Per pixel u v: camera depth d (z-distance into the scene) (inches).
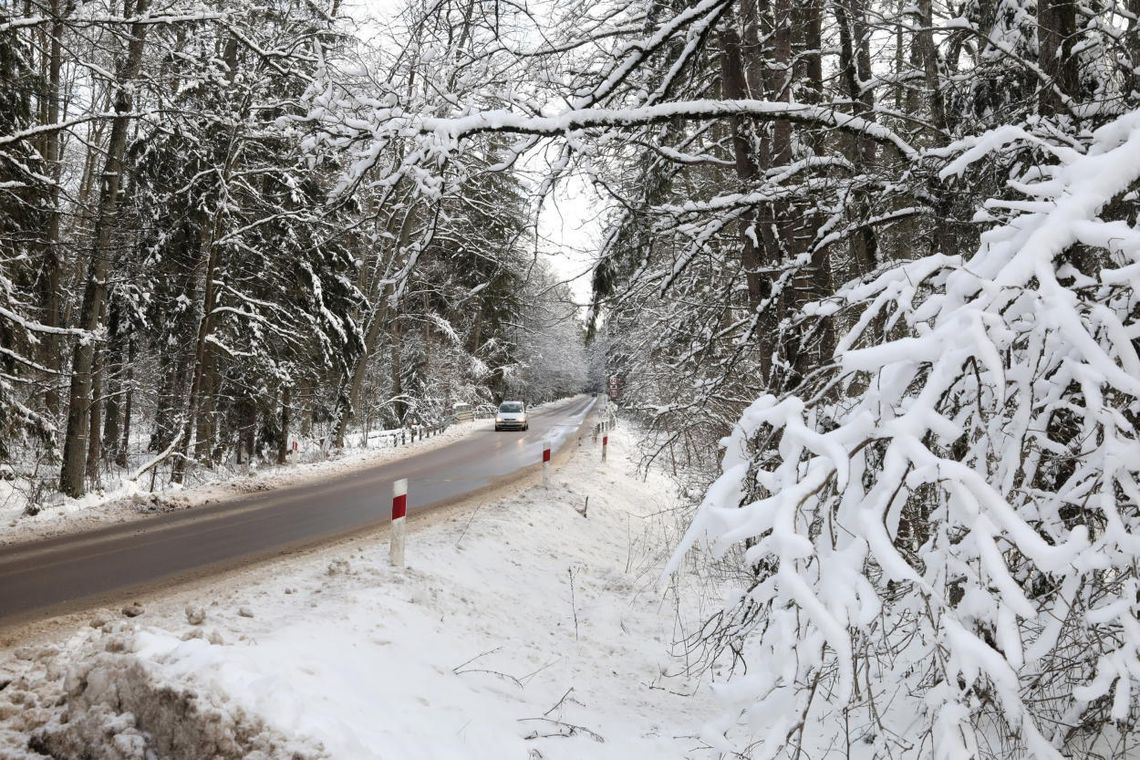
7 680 163.9
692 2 286.8
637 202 287.3
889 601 144.9
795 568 109.2
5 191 527.5
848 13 289.6
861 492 120.2
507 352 1834.4
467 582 306.0
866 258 350.0
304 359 808.3
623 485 681.6
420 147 236.7
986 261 134.2
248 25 548.7
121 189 698.8
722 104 239.9
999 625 101.0
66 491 569.9
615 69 239.6
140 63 574.2
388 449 973.2
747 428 138.7
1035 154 182.2
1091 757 152.7
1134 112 144.3
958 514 109.9
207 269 692.1
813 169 305.3
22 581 294.8
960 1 335.9
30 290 644.1
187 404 692.7
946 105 336.2
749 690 112.2
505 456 852.0
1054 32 224.7
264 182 724.0
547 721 205.2
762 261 336.5
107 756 135.0
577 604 327.3
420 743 163.8
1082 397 145.1
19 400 620.1
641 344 538.3
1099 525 143.6
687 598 349.7
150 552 347.3
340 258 791.7
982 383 132.0
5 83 530.3
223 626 211.6
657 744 205.0
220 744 133.5
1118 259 132.3
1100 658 115.0
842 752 181.2
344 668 188.7
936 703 110.6
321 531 394.9
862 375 176.4
